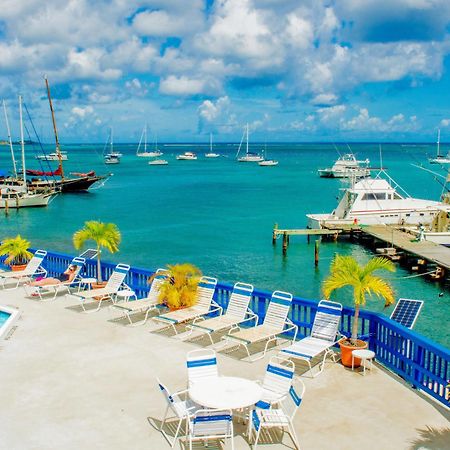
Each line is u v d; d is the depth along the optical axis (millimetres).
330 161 184500
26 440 7367
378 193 45406
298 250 40656
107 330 12102
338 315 10508
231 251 39594
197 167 151375
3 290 15898
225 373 9711
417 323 23484
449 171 47094
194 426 6746
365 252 40062
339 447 7215
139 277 14812
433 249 35688
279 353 10484
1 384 9180
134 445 7250
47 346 11039
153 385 9180
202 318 12602
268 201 71688
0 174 77688
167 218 56281
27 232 48094
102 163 170125
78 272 15656
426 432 7641
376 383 9305
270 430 7656
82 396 8742
